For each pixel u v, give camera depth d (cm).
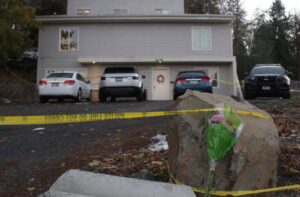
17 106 1681
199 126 489
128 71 2019
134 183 390
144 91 2244
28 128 1030
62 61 3091
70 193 365
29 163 720
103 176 398
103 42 3094
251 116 520
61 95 2017
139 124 1031
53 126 1045
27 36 2723
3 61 2616
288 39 7412
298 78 6944
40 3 3966
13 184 631
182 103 525
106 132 945
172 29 3109
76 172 404
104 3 3444
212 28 3130
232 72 3088
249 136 473
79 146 820
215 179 467
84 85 2228
